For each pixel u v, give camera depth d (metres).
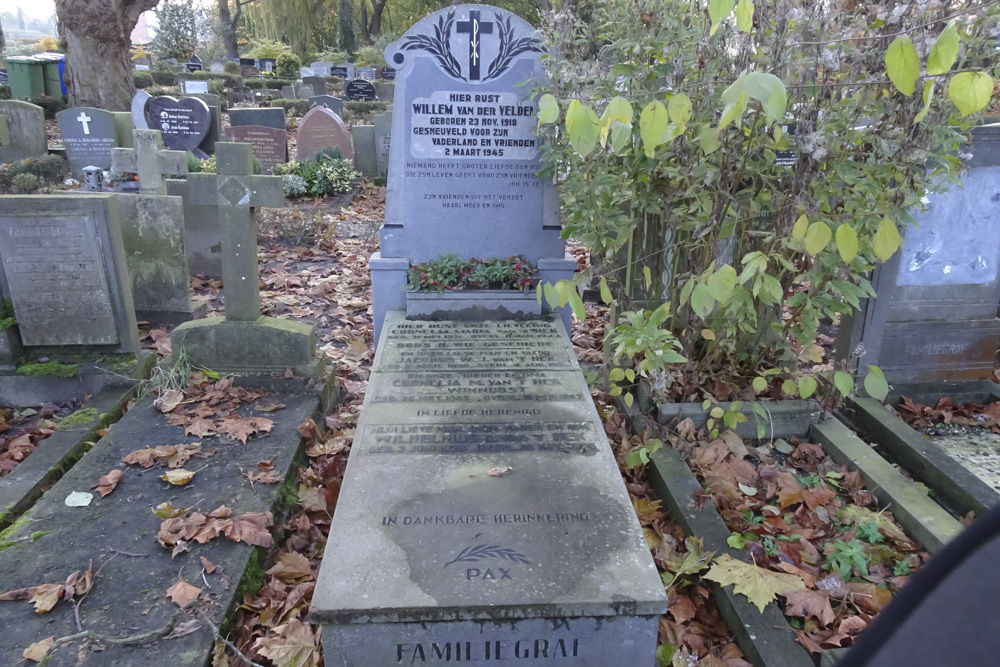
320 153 11.24
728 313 3.67
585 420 3.25
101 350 4.63
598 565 2.30
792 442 4.05
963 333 4.47
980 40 3.11
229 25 40.09
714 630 2.77
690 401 4.11
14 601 2.67
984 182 4.19
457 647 2.21
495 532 2.45
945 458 3.69
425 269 4.69
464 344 4.15
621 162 3.82
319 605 2.12
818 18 3.25
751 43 3.21
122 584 2.78
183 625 2.58
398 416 3.26
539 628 2.20
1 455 3.91
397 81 4.58
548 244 4.86
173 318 5.79
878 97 3.44
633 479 3.78
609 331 4.19
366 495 2.64
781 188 3.61
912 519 3.25
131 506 3.28
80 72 15.94
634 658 2.26
